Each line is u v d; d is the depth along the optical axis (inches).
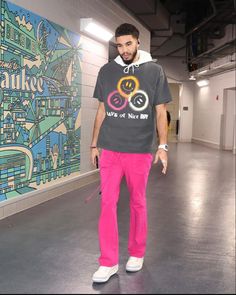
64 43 198.7
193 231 141.8
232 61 395.9
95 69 242.5
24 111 163.0
